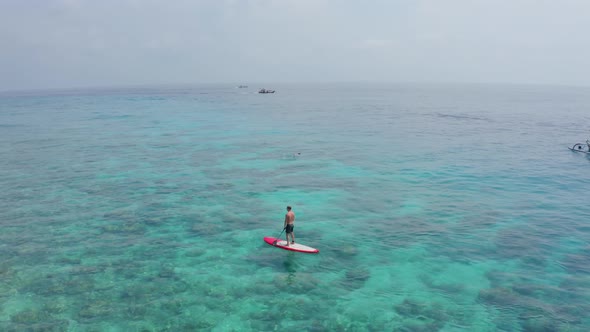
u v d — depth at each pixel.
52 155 42.31
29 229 21.97
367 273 17.12
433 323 13.53
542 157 41.50
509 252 19.08
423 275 16.91
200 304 14.73
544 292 15.44
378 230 21.95
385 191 29.25
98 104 130.88
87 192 28.89
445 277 16.73
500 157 41.44
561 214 24.25
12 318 13.76
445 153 43.62
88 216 24.00
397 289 15.79
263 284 16.20
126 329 13.21
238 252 19.25
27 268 17.47
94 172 34.81
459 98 174.50
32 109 110.62
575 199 27.20
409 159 40.38
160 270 17.38
